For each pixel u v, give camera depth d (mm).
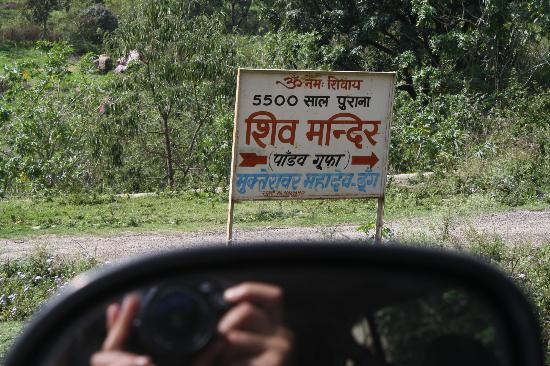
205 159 18922
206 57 19641
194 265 2582
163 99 19734
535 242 10734
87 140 19031
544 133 17656
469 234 9859
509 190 14758
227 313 2541
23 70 19922
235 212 13914
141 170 19703
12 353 2502
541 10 23281
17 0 48562
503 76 24328
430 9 24422
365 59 27109
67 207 14633
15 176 16859
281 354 2568
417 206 14109
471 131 19734
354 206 14219
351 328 2678
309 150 7555
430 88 23516
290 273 2670
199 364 2467
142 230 12516
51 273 9125
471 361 2891
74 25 41625
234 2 40719
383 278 2752
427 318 2822
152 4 19625
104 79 22031
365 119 7668
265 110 7402
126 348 2467
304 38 24984
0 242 11578
